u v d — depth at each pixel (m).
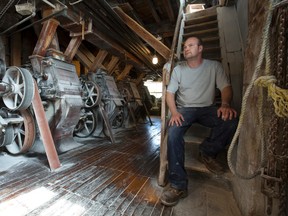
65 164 2.38
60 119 2.88
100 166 2.34
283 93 0.73
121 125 5.71
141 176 2.04
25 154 2.77
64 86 2.94
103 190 1.71
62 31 4.58
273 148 0.88
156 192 1.68
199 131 2.30
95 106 4.12
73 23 2.95
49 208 1.40
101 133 4.30
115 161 2.55
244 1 2.73
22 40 3.93
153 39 3.23
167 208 1.42
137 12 5.02
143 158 2.71
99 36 3.55
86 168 2.26
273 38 0.91
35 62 2.83
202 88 1.78
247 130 1.25
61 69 3.04
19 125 2.64
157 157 2.76
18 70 2.31
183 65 1.90
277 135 0.87
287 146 0.84
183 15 4.02
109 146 3.41
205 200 1.51
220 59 2.96
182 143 1.59
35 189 1.68
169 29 5.55
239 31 3.14
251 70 1.21
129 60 5.63
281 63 0.82
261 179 0.98
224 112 1.61
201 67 1.80
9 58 3.58
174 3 4.78
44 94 2.75
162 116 1.90
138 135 4.60
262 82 0.81
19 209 1.37
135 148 3.30
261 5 1.06
